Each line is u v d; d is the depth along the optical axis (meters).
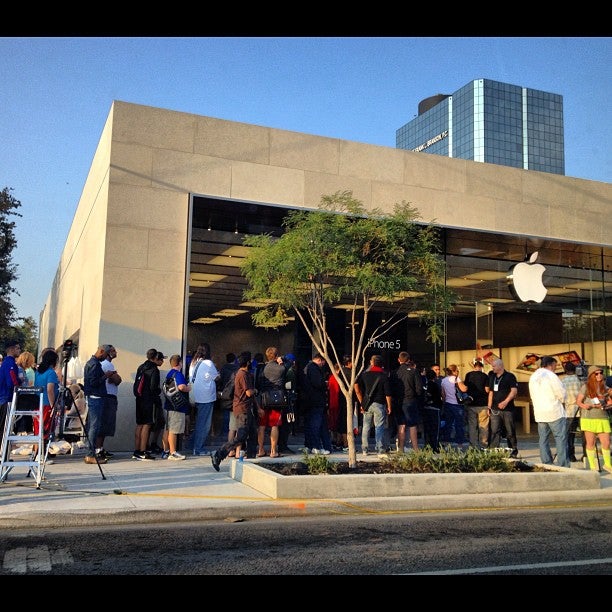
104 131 14.78
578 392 11.74
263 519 7.62
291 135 15.21
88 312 16.05
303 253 9.39
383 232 9.55
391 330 17.08
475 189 17.23
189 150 14.15
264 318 11.05
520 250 18.61
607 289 20.94
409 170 16.45
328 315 16.47
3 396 9.45
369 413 12.68
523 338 19.47
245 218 14.98
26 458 10.88
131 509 7.37
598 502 9.20
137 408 11.78
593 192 18.97
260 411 12.22
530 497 8.88
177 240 13.80
